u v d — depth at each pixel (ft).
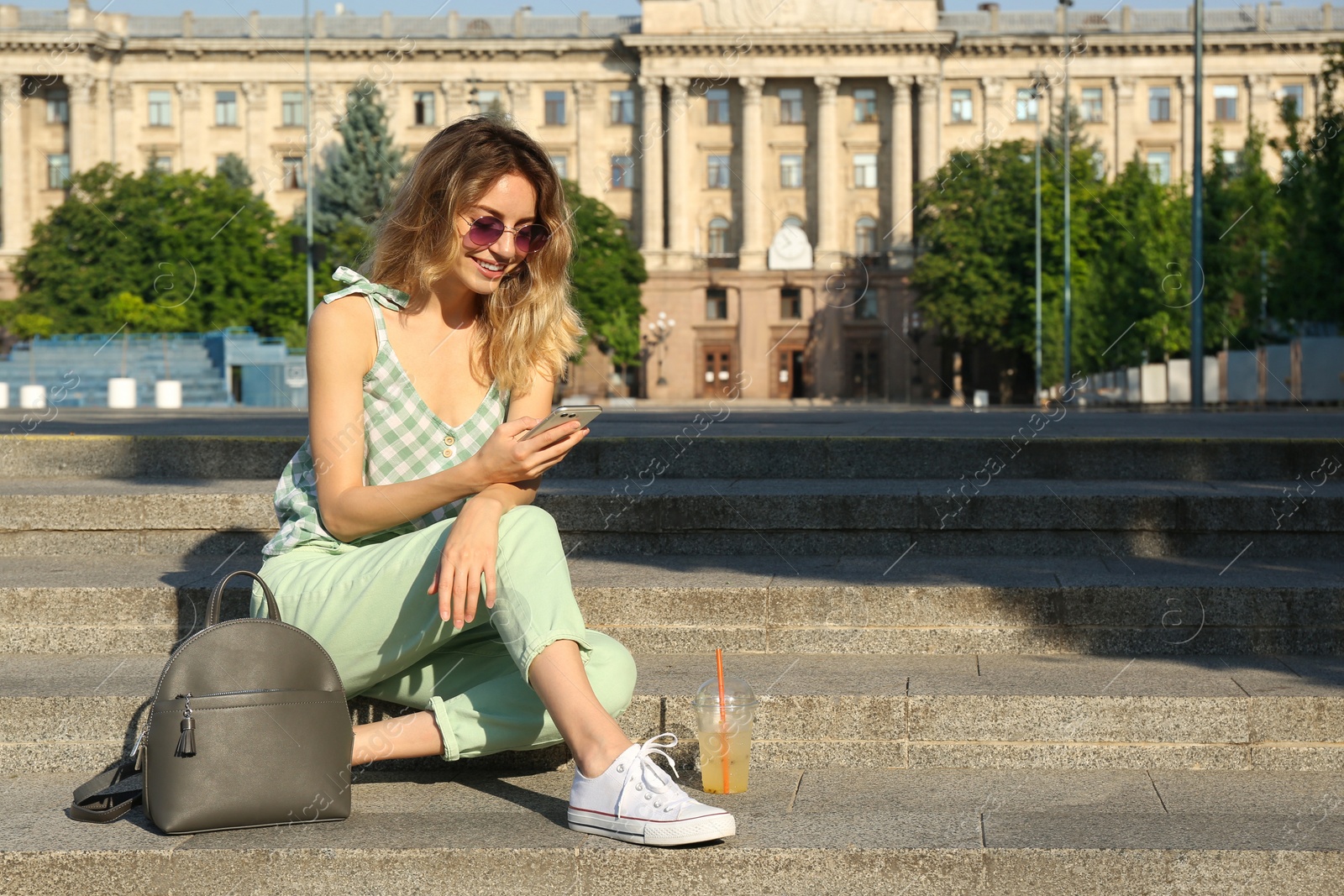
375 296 11.60
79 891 9.98
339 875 9.98
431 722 11.26
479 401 11.89
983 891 9.82
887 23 206.69
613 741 10.25
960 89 212.84
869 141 211.20
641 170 213.66
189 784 10.18
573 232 11.79
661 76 209.46
